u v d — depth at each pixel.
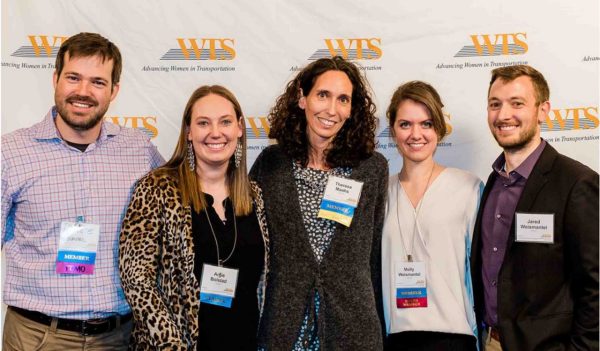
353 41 3.38
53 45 3.32
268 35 3.38
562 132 3.35
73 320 2.51
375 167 2.69
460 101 3.38
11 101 3.30
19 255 2.57
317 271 2.50
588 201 2.41
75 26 3.34
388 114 2.84
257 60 3.39
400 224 2.73
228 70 3.40
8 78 3.30
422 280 2.66
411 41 3.37
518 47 3.34
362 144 2.67
